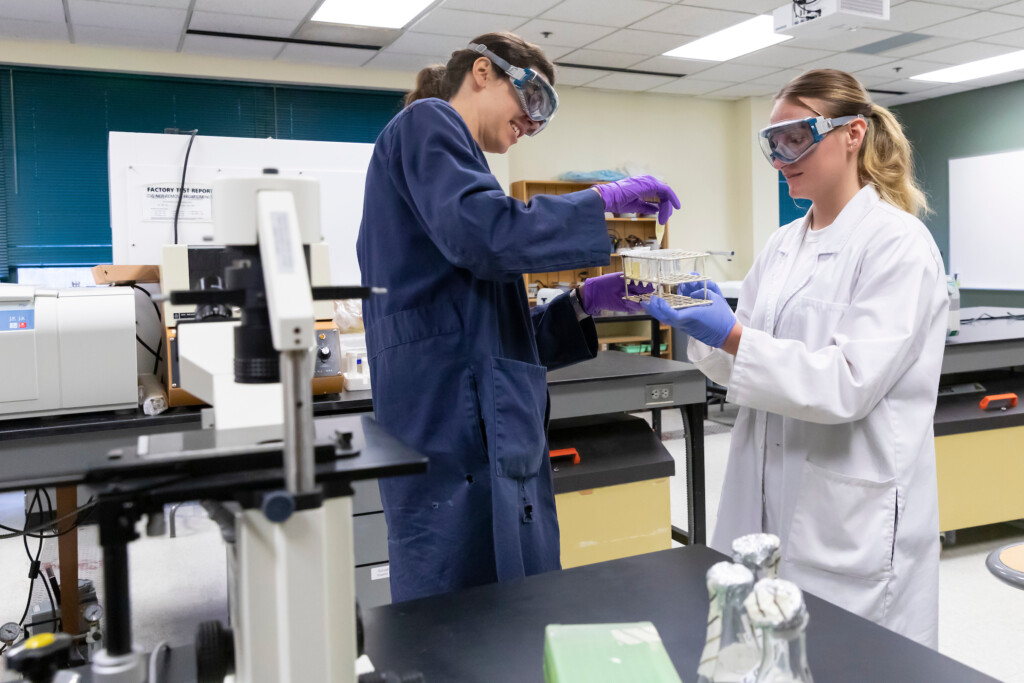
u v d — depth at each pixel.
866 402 1.15
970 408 2.92
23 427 1.79
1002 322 3.72
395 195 1.16
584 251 1.05
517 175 6.47
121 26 4.59
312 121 5.71
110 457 0.56
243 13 4.44
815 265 1.31
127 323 1.91
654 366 2.48
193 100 5.35
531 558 1.16
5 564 2.93
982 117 7.10
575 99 6.66
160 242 2.14
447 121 1.06
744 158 7.23
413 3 4.41
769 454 1.35
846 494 1.23
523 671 0.72
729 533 1.42
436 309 1.15
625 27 4.94
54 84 4.96
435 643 0.77
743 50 5.53
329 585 0.54
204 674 0.58
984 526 3.25
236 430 0.65
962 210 7.36
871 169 1.29
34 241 4.99
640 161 6.91
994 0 4.54
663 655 0.64
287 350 0.49
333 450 0.56
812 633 0.77
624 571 0.94
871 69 6.23
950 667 0.71
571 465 2.19
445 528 1.14
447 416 1.15
